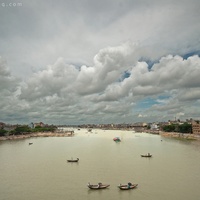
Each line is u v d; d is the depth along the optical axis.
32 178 78.31
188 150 143.38
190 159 110.56
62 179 76.81
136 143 197.75
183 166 94.56
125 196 60.97
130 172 85.06
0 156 125.75
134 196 60.88
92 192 64.00
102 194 62.50
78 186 69.19
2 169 92.00
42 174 83.56
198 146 165.12
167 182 72.31
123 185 67.25
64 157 120.94
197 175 80.12
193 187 67.56
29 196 61.56
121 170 88.38
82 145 185.25
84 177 79.00
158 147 162.38
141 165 97.12
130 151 142.38
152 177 78.00
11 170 90.25
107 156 122.44
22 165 99.75
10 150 153.38
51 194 62.84
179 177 77.75
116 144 190.88
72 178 77.94
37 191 65.25
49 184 71.44
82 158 116.88
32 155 129.25
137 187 67.69
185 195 61.41
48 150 152.25
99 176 80.12
